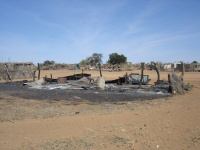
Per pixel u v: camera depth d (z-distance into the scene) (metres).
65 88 25.84
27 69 46.81
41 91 23.61
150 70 78.25
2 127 8.96
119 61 109.44
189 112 11.75
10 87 28.11
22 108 13.46
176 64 83.81
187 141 7.39
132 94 21.16
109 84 29.83
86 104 15.28
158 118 10.42
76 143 7.11
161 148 6.81
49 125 9.24
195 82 31.39
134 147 6.86
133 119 10.23
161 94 20.94
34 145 6.92
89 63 119.56
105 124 9.35
